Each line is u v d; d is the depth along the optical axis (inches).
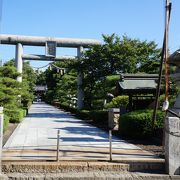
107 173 438.3
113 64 1280.8
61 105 2299.5
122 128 751.1
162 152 548.4
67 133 813.9
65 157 486.0
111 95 1132.5
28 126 992.9
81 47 1526.8
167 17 517.7
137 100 896.9
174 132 436.5
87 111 1342.3
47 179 413.4
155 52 1280.8
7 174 428.1
